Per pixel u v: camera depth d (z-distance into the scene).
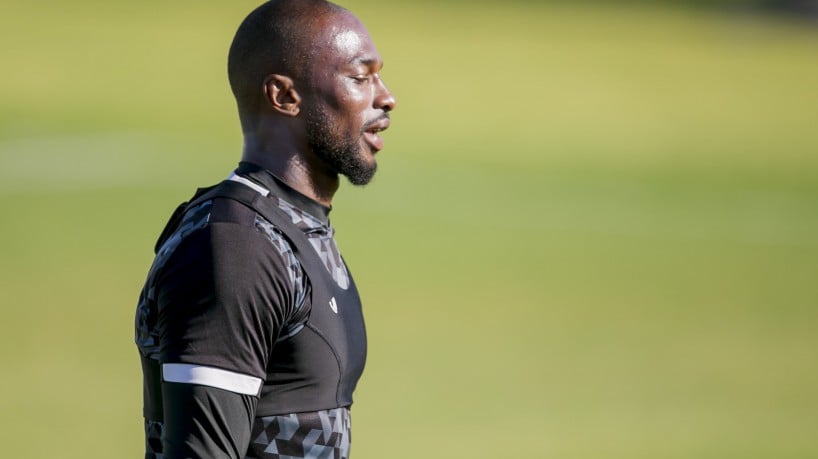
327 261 10.87
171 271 10.05
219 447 9.75
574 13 190.62
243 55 10.95
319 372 10.41
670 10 198.88
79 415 35.62
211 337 9.79
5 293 51.75
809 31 187.25
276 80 10.80
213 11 169.12
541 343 47.88
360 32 11.04
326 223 11.17
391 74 136.88
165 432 9.91
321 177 11.07
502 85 135.25
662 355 46.66
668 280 62.03
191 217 10.42
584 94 133.75
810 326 52.44
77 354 42.91
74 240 63.53
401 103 122.69
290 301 10.17
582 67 149.00
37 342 44.28
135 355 43.12
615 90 137.00
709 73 150.50
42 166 84.88
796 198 89.12
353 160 10.96
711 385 42.28
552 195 87.25
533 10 190.12
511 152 104.19
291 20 10.86
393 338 47.78
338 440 10.58
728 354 47.00
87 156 89.12
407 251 66.88
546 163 100.12
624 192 89.62
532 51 156.88
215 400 9.73
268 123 10.93
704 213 82.56
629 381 42.56
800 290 60.34
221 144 98.06
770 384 42.62
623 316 53.41
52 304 50.19
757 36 180.88
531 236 72.94
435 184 88.56
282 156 10.91
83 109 107.25
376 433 35.03
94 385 39.09
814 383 42.88
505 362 44.56
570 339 48.88
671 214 81.94
